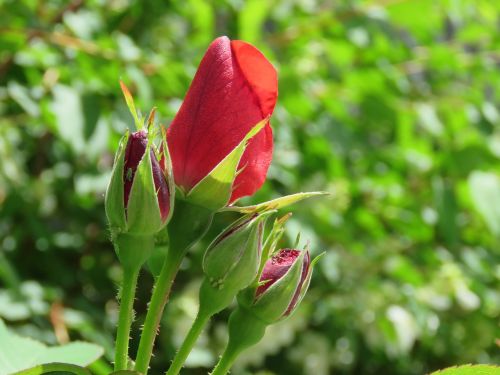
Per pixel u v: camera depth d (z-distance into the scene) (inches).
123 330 10.5
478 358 33.6
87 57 24.2
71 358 13.5
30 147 32.5
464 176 28.4
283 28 34.1
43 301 26.1
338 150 28.5
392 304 30.8
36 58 24.7
